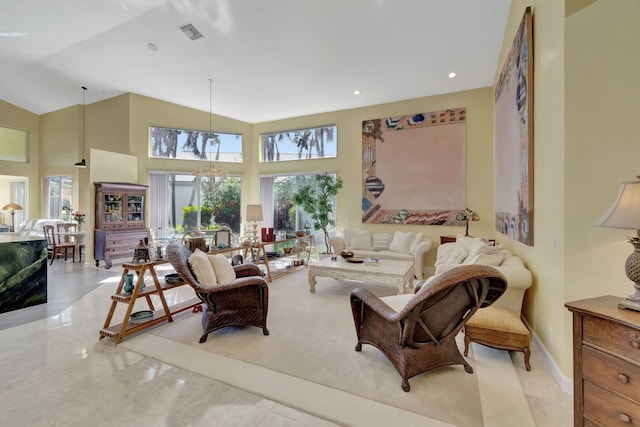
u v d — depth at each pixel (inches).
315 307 145.7
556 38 86.2
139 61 210.1
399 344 82.7
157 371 88.0
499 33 161.5
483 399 75.5
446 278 72.1
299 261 241.3
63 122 303.0
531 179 109.8
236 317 112.3
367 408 72.2
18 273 142.0
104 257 232.7
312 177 290.2
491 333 93.1
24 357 96.0
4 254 138.2
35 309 141.9
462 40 169.0
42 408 71.6
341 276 161.6
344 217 270.7
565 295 80.5
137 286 109.9
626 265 56.4
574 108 79.3
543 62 97.7
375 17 156.9
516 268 108.0
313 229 290.8
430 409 71.7
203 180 272.4
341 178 271.1
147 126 265.3
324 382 82.9
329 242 236.7
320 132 285.0
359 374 87.0
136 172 259.8
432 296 75.7
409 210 243.3
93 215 242.2
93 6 162.2
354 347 104.0
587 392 56.0
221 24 168.9
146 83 241.1
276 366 91.0
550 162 91.1
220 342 107.2
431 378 85.1
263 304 114.5
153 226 270.7
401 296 108.7
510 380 84.1
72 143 296.4
